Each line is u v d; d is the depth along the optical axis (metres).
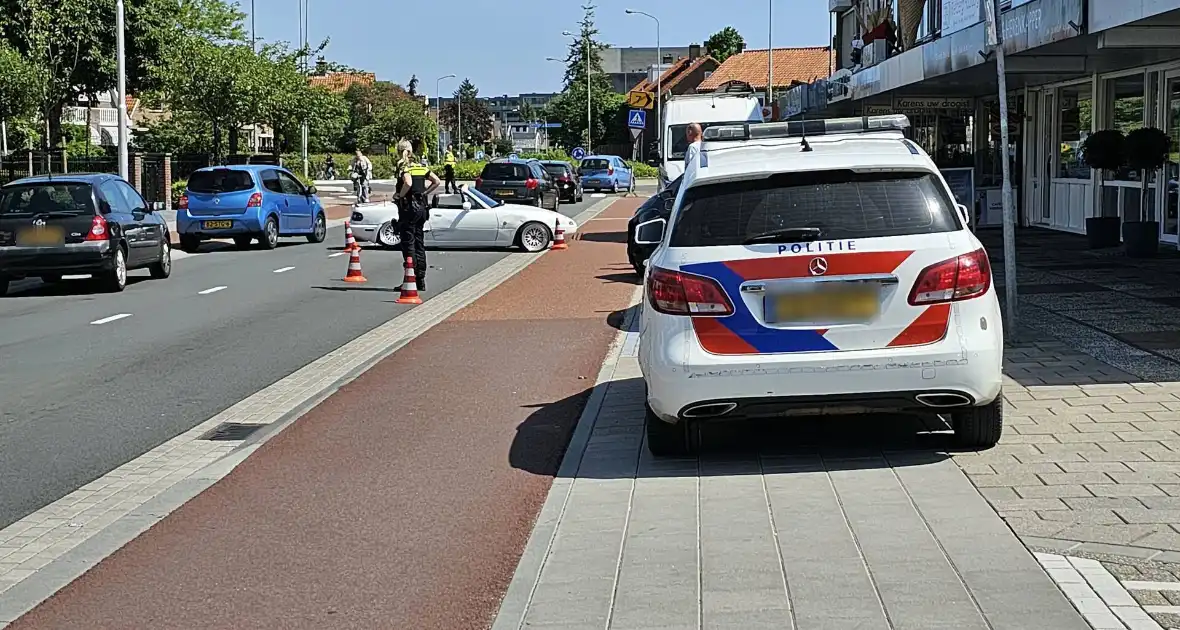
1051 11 14.29
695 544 5.51
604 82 114.62
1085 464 6.50
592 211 41.59
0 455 7.99
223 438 8.41
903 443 7.20
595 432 7.96
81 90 43.25
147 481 7.33
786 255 6.38
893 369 6.31
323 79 99.69
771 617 4.57
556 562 5.39
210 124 45.09
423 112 101.75
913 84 21.14
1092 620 4.39
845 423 7.82
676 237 6.64
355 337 12.93
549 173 45.38
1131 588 4.70
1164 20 12.31
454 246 24.86
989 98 26.12
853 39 34.06
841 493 6.21
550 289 17.16
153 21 42.56
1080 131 21.69
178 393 9.98
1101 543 5.23
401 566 5.61
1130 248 17.03
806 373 6.33
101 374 10.88
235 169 25.77
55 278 19.62
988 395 6.45
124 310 15.59
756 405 6.43
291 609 5.10
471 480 7.09
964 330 6.36
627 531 5.78
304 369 11.01
